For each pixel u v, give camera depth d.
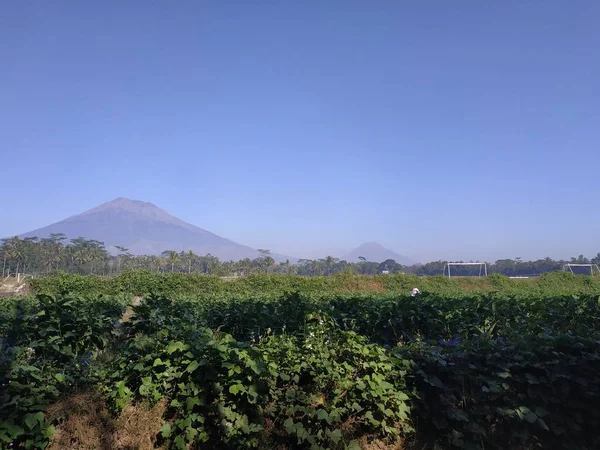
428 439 5.47
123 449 5.00
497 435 5.43
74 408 5.14
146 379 5.34
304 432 4.95
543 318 9.30
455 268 84.75
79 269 89.31
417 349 6.00
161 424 5.18
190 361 5.27
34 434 4.79
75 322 6.88
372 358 5.62
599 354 5.52
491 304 9.79
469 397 5.50
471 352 5.73
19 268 85.50
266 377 5.18
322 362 5.54
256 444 4.94
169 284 35.19
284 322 8.23
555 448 5.37
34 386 5.05
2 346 5.58
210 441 5.11
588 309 10.07
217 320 9.91
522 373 5.59
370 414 5.26
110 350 7.00
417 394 5.52
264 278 38.12
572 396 5.52
